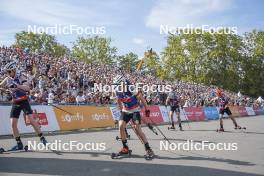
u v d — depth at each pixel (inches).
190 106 959.0
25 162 255.0
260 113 1585.9
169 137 445.7
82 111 569.0
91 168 238.8
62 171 227.3
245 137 458.0
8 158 270.1
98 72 1011.9
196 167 249.8
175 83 1393.9
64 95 637.9
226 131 553.6
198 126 673.0
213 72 2421.3
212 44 2396.7
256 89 2719.0
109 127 618.5
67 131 526.9
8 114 446.9
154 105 762.2
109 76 1003.9
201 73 2361.0
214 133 514.0
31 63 757.3
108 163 257.9
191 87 1425.9
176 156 294.8
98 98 701.3
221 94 560.7
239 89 2655.0
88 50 2805.1
